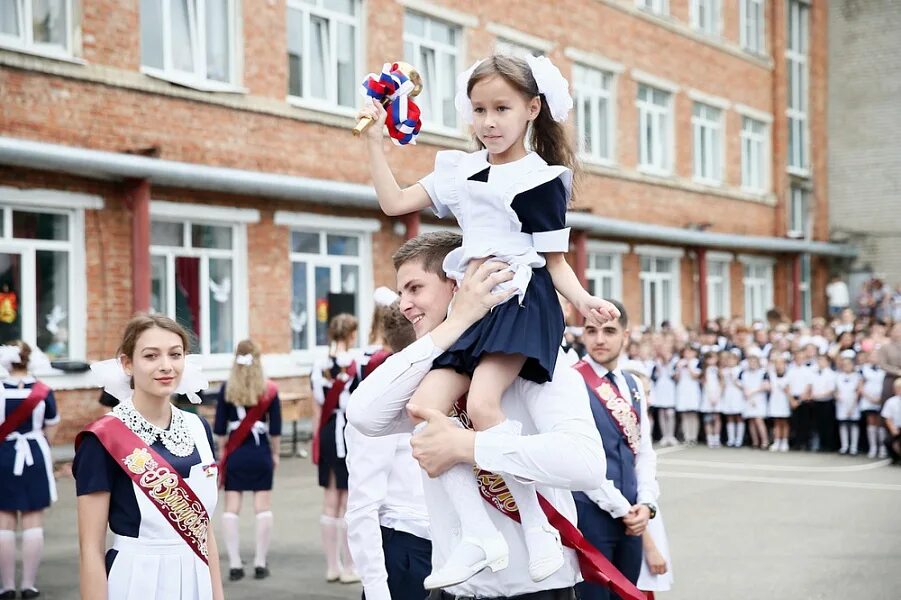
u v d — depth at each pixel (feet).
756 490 41.57
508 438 7.98
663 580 16.39
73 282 43.52
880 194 110.73
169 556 12.28
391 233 59.06
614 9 78.07
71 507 35.14
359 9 57.67
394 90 9.21
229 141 49.73
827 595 24.90
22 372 25.13
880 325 63.72
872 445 53.47
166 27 47.75
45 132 41.98
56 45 43.24
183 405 38.06
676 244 85.30
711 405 58.03
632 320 80.23
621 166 78.79
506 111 8.43
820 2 110.93
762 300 100.53
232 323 50.42
